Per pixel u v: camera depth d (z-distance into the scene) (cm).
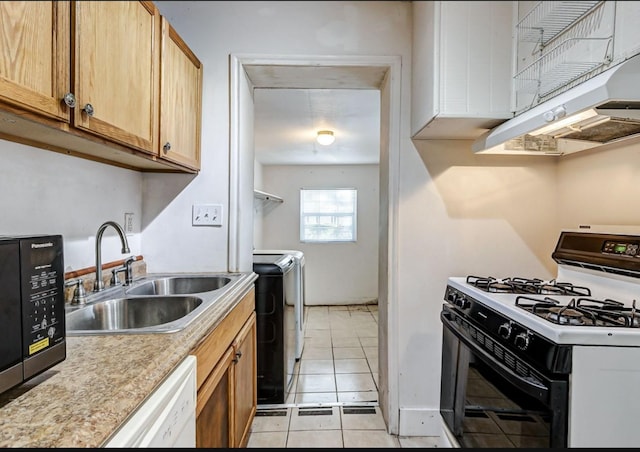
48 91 87
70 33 94
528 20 150
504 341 123
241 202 192
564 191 192
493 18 158
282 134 358
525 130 137
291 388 250
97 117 105
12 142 109
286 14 188
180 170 182
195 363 97
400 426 195
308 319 445
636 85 100
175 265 190
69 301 130
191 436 93
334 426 203
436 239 196
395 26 190
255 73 199
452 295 169
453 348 160
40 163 121
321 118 306
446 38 157
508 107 158
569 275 172
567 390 98
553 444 97
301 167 543
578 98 111
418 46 179
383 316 209
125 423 64
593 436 97
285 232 543
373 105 275
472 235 196
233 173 189
